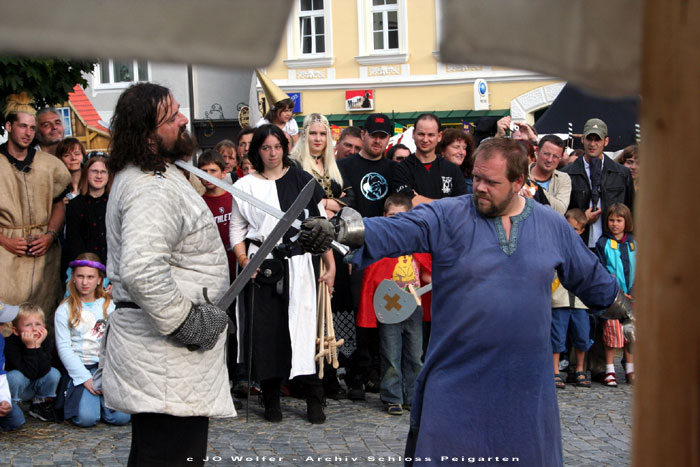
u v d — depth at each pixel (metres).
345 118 18.36
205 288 3.08
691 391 1.26
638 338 1.30
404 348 5.99
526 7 1.32
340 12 18.16
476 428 3.13
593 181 7.54
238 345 5.48
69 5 1.09
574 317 6.95
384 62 18.05
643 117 1.27
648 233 1.27
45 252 6.22
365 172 6.60
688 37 1.20
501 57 1.34
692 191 1.22
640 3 1.38
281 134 5.59
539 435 3.14
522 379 3.14
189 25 1.15
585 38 1.39
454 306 3.19
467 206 3.27
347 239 3.15
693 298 1.24
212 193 6.41
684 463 1.27
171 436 3.07
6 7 1.06
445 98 17.98
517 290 3.15
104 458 4.77
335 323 6.32
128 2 1.11
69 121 11.67
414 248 3.23
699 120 1.21
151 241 2.91
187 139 3.17
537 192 7.23
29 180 6.19
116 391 3.03
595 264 3.35
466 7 1.28
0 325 5.60
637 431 1.31
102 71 18.33
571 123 10.59
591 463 4.82
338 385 6.42
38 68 6.29
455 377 3.17
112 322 3.10
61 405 5.59
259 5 1.17
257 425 5.50
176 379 3.02
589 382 7.09
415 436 3.33
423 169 6.53
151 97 3.05
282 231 3.01
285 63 18.44
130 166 3.06
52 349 6.11
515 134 8.59
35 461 4.69
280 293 5.45
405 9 17.92
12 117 6.15
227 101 19.20
